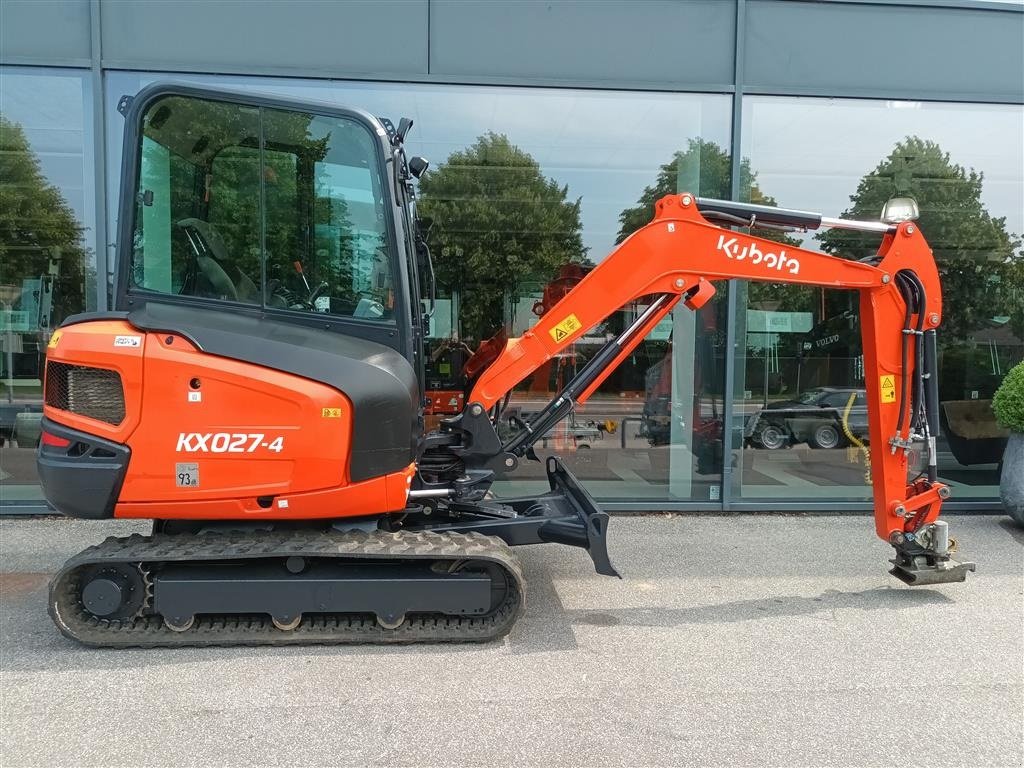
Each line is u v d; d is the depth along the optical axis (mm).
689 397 5910
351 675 2947
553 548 4766
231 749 2412
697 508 5828
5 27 5082
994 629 3479
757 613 3672
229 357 2889
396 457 3061
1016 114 5852
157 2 5133
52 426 2910
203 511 2957
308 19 5242
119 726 2553
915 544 3850
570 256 6043
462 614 3217
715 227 3645
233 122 3111
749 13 5488
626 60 5480
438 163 5758
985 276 6363
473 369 5516
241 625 3205
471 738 2488
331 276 3223
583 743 2467
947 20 5609
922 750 2447
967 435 6426
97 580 3051
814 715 2672
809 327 5930
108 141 5254
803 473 5996
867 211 5973
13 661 3041
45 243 5367
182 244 3145
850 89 5629
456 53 5375
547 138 5699
